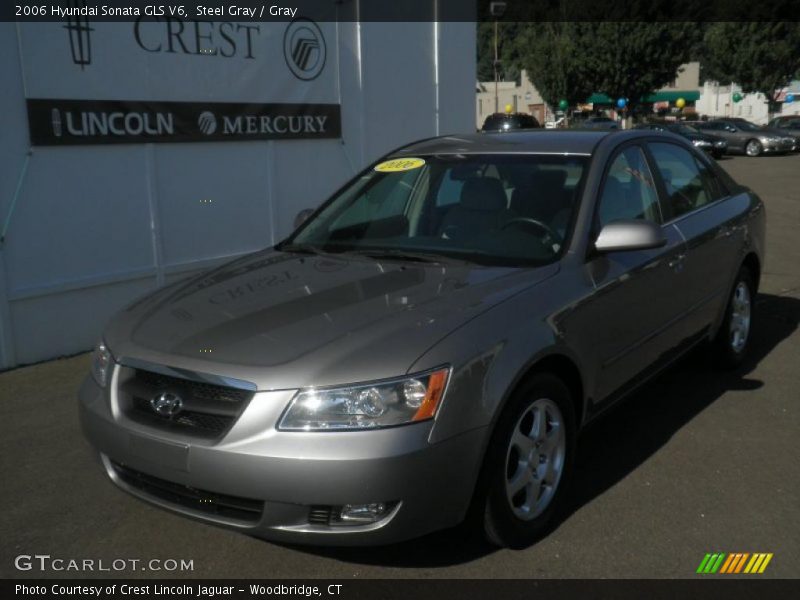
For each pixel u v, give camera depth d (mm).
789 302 7402
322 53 7941
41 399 5137
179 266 6930
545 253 3682
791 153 30922
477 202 4055
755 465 4012
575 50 44344
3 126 5637
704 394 5004
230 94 7152
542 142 4340
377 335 2924
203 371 2877
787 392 5027
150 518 3588
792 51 43406
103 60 6184
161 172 6699
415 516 2771
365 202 4445
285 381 2768
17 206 5770
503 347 3020
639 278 3924
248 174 7430
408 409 2748
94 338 6363
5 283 5730
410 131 9094
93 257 6293
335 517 2781
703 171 5211
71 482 3949
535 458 3258
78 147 6098
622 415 4680
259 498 2756
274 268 3863
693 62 67250
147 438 2951
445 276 3506
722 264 4930
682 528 3410
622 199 4133
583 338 3463
